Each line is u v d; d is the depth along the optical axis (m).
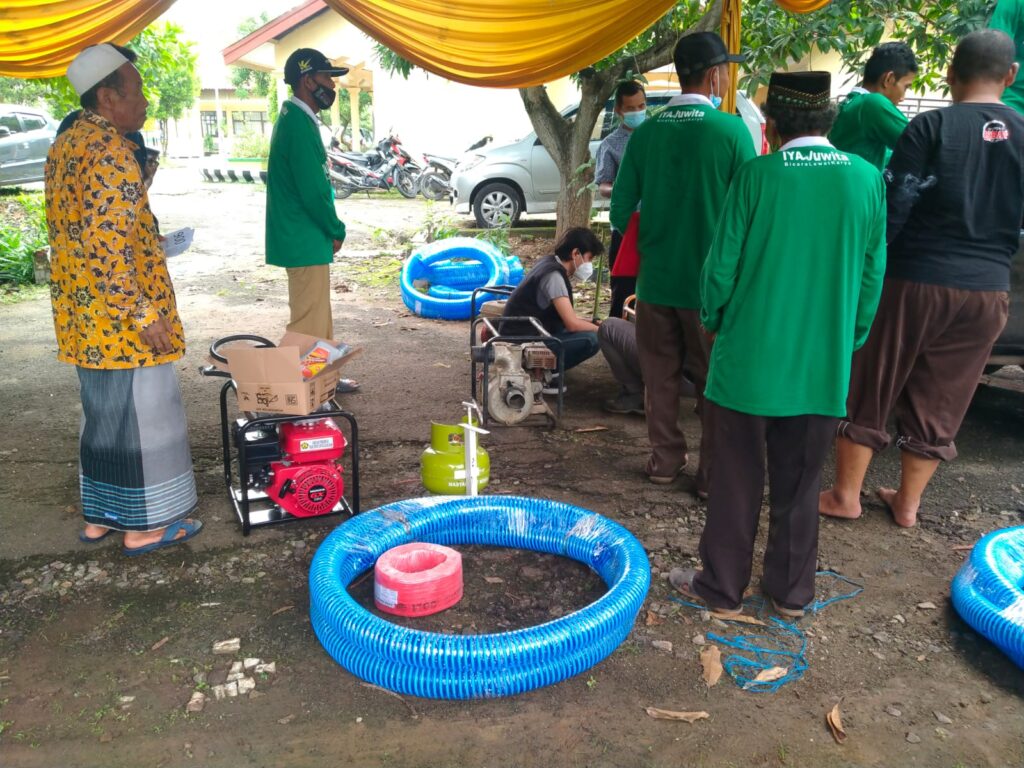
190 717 2.56
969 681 2.77
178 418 3.47
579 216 8.95
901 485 3.80
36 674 2.74
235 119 41.00
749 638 2.98
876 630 3.04
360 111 25.12
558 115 8.93
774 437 2.88
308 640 2.95
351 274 9.72
